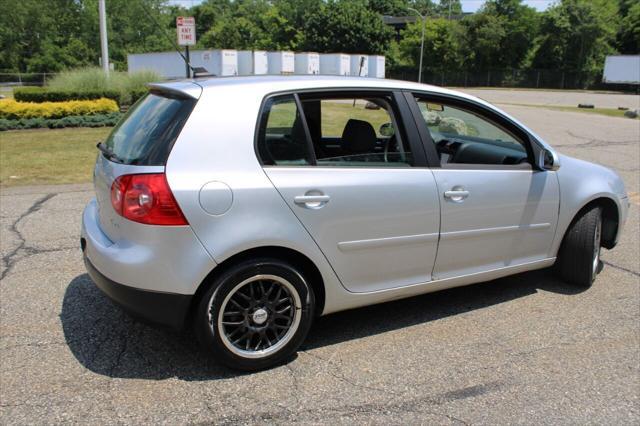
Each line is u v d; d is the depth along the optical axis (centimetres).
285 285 316
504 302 425
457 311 408
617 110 2728
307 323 329
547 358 342
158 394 295
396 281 359
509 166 397
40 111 1470
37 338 351
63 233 562
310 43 6781
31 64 6181
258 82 322
